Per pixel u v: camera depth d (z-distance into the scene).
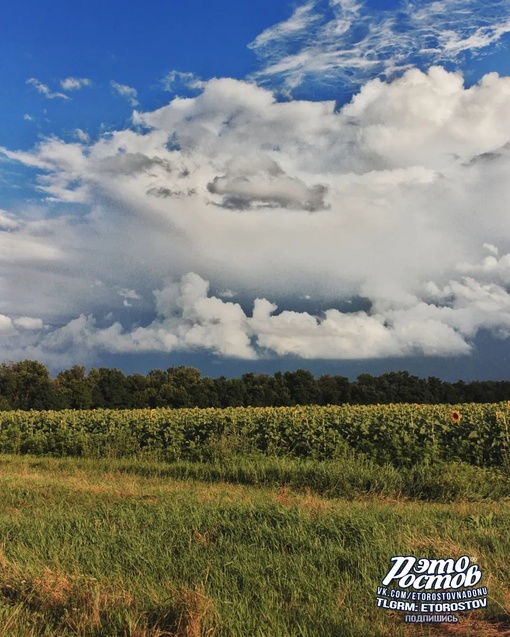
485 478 10.55
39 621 4.81
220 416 16.98
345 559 5.78
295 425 14.96
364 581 5.33
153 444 17.12
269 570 5.61
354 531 6.55
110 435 17.59
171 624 4.59
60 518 7.74
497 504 8.99
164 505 8.40
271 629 4.43
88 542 6.66
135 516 7.74
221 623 4.52
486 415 14.06
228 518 7.30
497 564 5.63
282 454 14.61
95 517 7.77
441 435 13.66
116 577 5.50
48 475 13.19
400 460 12.57
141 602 4.88
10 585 5.38
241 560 5.82
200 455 14.87
